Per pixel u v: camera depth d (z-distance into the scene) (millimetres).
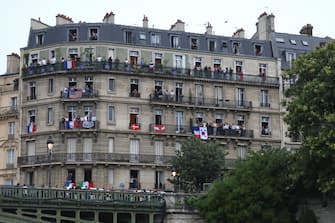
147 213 78000
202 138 105938
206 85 109688
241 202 78375
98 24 107250
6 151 108562
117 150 102562
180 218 79812
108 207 74500
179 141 106188
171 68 107750
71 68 103875
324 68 74375
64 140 102938
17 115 108250
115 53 106125
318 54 78625
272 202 78500
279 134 111938
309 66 78125
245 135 109438
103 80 103875
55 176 101750
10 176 107250
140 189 101500
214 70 110500
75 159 101125
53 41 107750
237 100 111062
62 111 103875
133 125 103750
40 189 70188
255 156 83625
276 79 113875
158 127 104875
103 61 103875
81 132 102188
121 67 104625
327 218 77188
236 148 109062
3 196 67438
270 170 80625
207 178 96188
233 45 114438
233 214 78000
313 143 72438
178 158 96750
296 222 79125
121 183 101438
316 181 75125
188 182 96438
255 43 116250
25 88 107688
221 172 97875
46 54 107188
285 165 80812
